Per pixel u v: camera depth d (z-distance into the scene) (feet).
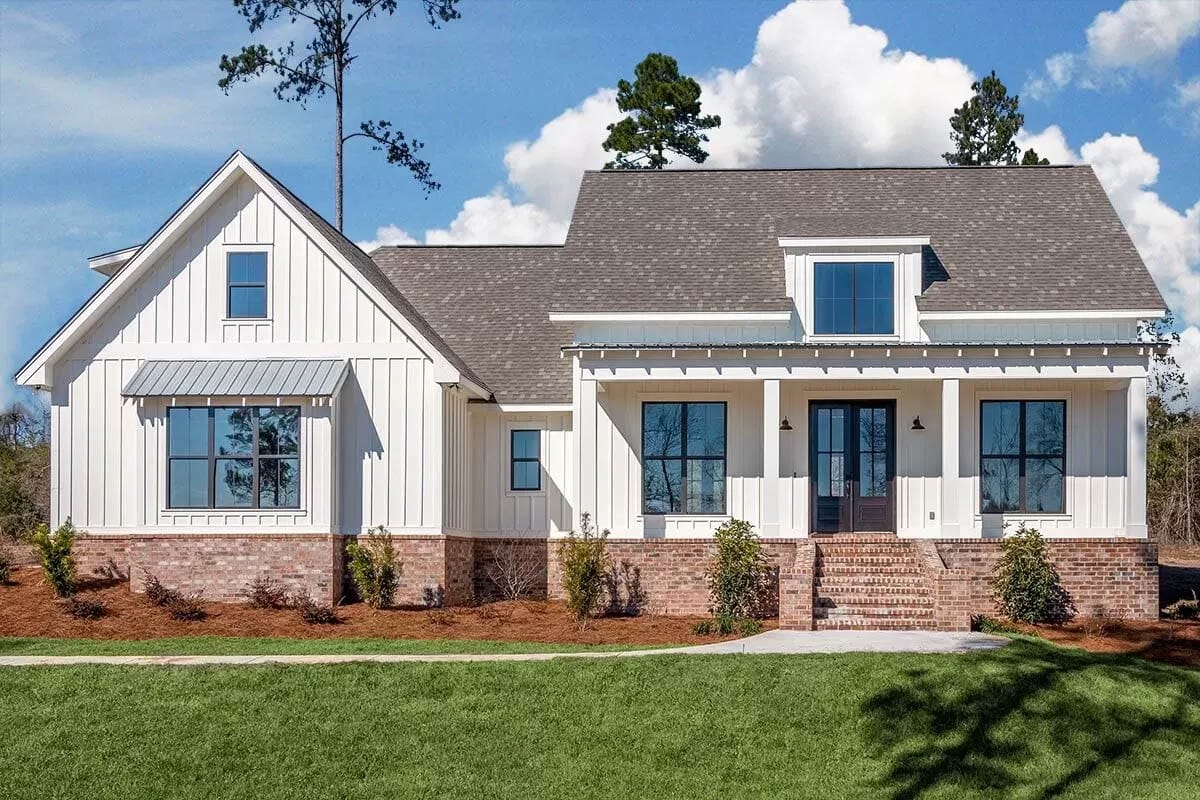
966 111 178.81
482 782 50.70
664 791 49.90
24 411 177.17
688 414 90.33
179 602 80.59
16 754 53.21
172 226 86.07
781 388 90.17
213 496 84.79
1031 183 100.27
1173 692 59.52
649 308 88.38
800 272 88.74
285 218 87.25
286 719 56.44
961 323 87.51
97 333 87.35
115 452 86.48
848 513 89.86
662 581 85.46
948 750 53.21
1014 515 87.76
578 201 101.04
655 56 180.86
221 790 50.19
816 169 103.71
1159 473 156.97
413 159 158.40
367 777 51.24
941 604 74.54
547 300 106.83
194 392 84.02
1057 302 86.84
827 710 56.75
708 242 95.30
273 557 84.12
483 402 94.94
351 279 86.69
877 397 89.92
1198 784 50.93
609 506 89.71
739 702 57.67
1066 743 54.08
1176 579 98.53
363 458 86.17
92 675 61.82
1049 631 77.25
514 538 95.50
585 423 86.58
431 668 62.28
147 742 54.29
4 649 69.67
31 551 113.19
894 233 87.86
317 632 75.72
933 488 88.89
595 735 54.75
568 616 81.20
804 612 74.69
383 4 154.92
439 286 109.70
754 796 49.47
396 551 85.66
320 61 153.99
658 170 104.32
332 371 85.46
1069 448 88.22
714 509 89.76
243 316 86.99
